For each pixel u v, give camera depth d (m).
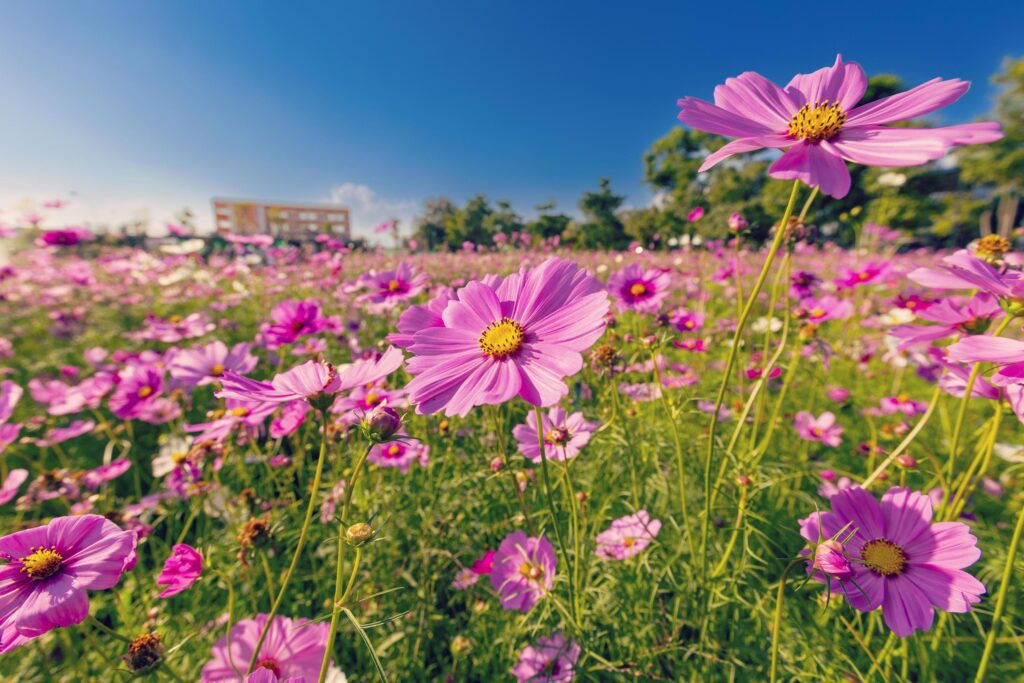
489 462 0.31
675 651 0.24
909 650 0.23
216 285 1.01
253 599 0.28
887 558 0.17
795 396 0.50
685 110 0.16
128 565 0.14
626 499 0.33
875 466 0.35
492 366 0.15
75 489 0.32
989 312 0.19
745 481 0.23
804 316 0.36
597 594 0.26
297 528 0.31
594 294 0.16
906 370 0.55
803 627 0.22
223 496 0.31
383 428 0.13
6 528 0.32
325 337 0.57
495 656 0.27
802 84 0.17
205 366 0.33
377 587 0.29
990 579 0.25
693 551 0.23
